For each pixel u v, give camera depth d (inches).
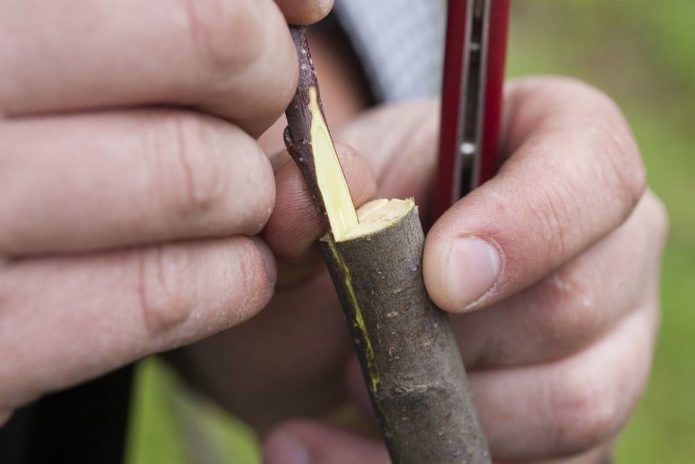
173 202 11.1
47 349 11.4
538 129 14.4
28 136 10.8
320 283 16.0
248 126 11.6
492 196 13.2
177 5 10.7
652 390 31.0
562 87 15.3
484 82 14.0
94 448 16.2
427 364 12.4
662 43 46.0
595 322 14.5
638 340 15.2
